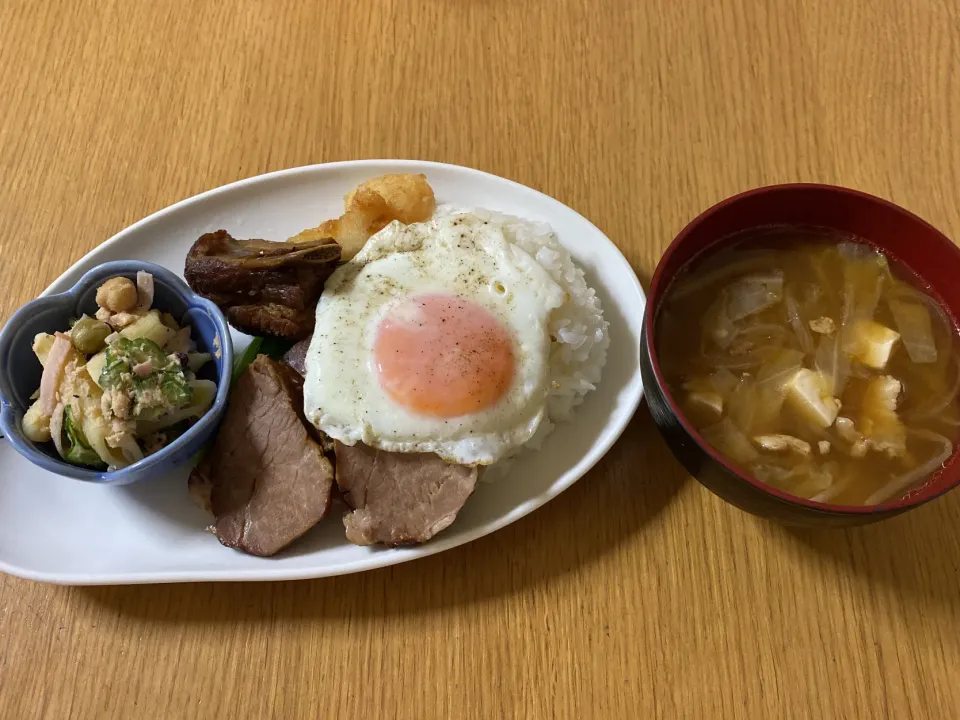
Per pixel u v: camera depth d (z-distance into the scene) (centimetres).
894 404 28
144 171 38
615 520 31
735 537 31
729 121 39
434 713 28
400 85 40
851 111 40
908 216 28
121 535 31
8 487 31
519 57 41
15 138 39
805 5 42
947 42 41
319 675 29
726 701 29
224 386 31
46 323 31
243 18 42
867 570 30
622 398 33
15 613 30
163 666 29
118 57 41
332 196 36
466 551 31
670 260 29
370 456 31
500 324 32
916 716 28
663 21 42
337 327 32
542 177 38
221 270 31
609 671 29
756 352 29
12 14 42
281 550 30
